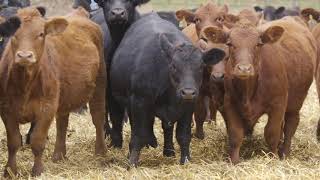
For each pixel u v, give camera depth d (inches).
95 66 486.0
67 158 484.7
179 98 405.4
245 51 411.5
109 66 526.0
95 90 501.7
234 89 428.5
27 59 377.7
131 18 528.7
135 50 453.7
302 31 504.7
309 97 750.5
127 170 432.5
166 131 470.9
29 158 482.9
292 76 454.9
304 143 522.9
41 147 417.4
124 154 496.4
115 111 514.0
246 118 436.1
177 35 443.8
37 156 419.8
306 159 475.2
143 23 488.7
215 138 542.6
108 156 491.8
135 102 434.9
